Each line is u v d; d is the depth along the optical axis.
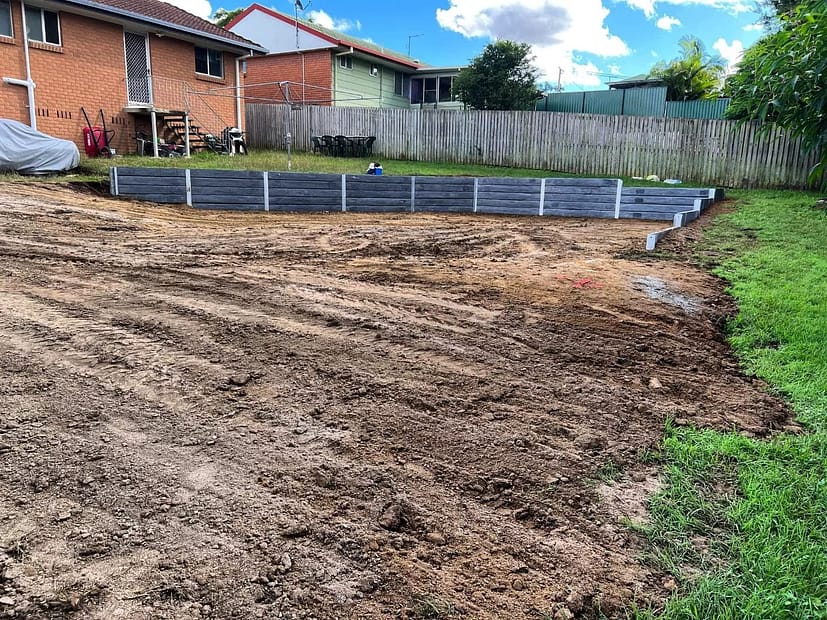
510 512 2.77
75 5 15.97
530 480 3.02
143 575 2.21
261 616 2.06
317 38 27.66
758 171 16.75
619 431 3.57
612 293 6.52
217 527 2.50
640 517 2.78
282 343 4.62
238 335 4.73
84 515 2.53
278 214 12.80
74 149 13.43
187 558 2.31
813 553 2.47
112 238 8.52
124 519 2.52
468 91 25.62
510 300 6.19
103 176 13.12
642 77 30.62
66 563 2.25
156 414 3.41
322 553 2.39
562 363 4.59
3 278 5.96
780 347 5.07
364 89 30.00
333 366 4.24
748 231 10.20
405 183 14.26
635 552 2.54
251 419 3.43
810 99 3.75
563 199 14.25
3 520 2.47
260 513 2.61
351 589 2.22
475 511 2.76
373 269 7.45
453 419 3.59
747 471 3.15
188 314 5.17
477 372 4.31
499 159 20.52
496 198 14.56
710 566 2.46
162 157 17.23
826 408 3.92
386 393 3.87
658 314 5.89
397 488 2.88
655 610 2.21
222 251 8.08
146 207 11.73
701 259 8.23
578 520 2.74
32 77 15.67
